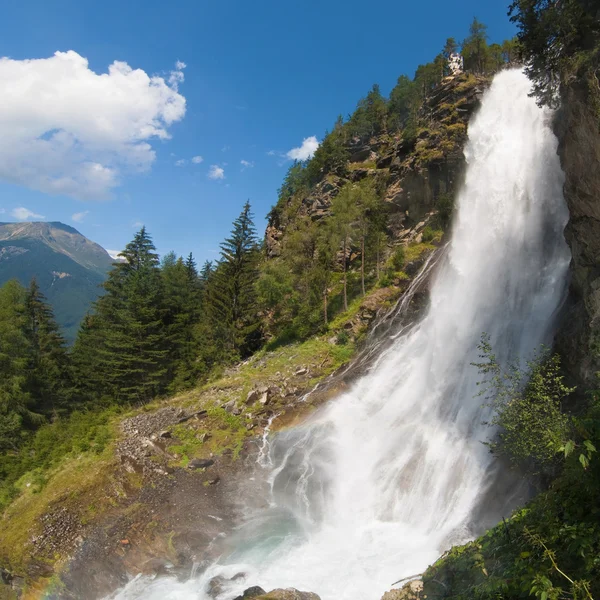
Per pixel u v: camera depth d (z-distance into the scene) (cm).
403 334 2988
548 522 610
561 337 1728
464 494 1744
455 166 3894
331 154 5928
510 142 3362
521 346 2228
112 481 2111
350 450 2242
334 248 3666
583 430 570
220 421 2536
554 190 2866
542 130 3148
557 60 1517
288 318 4109
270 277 3984
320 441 2334
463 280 2973
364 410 2517
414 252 3734
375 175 4941
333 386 2772
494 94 3766
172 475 2180
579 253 1662
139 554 1734
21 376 3594
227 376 3319
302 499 1994
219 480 2145
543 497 788
